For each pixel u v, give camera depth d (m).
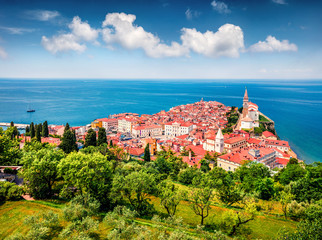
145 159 117.44
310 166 76.56
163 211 63.91
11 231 46.78
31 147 98.62
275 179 100.00
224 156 129.12
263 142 170.75
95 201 51.84
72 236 42.50
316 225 41.31
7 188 60.59
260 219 61.94
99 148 99.50
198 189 56.62
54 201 61.00
